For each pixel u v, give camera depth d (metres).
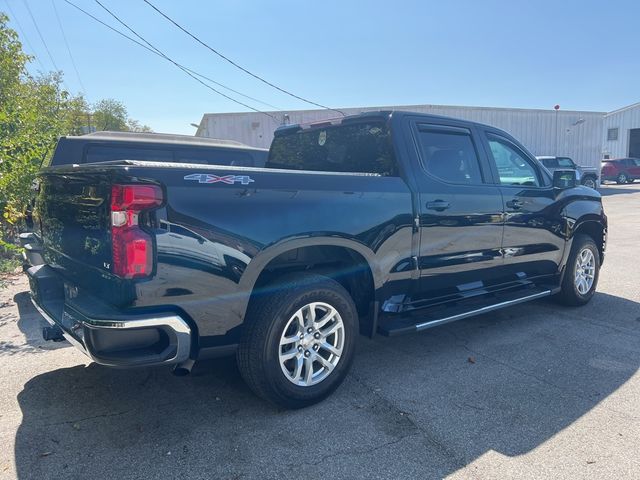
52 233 3.67
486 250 4.55
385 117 4.09
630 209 17.30
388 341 4.76
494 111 25.03
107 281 2.80
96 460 2.78
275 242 3.10
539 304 6.07
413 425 3.17
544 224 5.16
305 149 5.01
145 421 3.22
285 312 3.19
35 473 2.66
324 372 3.47
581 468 2.71
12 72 12.09
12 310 5.78
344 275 3.74
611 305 5.98
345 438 3.01
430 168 4.16
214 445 2.94
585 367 4.10
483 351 4.48
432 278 4.14
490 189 4.57
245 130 23.05
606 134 41.66
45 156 7.93
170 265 2.72
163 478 2.63
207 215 2.84
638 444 2.95
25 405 3.42
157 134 6.88
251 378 3.19
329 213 3.37
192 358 2.98
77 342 2.87
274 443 2.96
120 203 2.62
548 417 3.26
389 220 3.72
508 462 2.77
